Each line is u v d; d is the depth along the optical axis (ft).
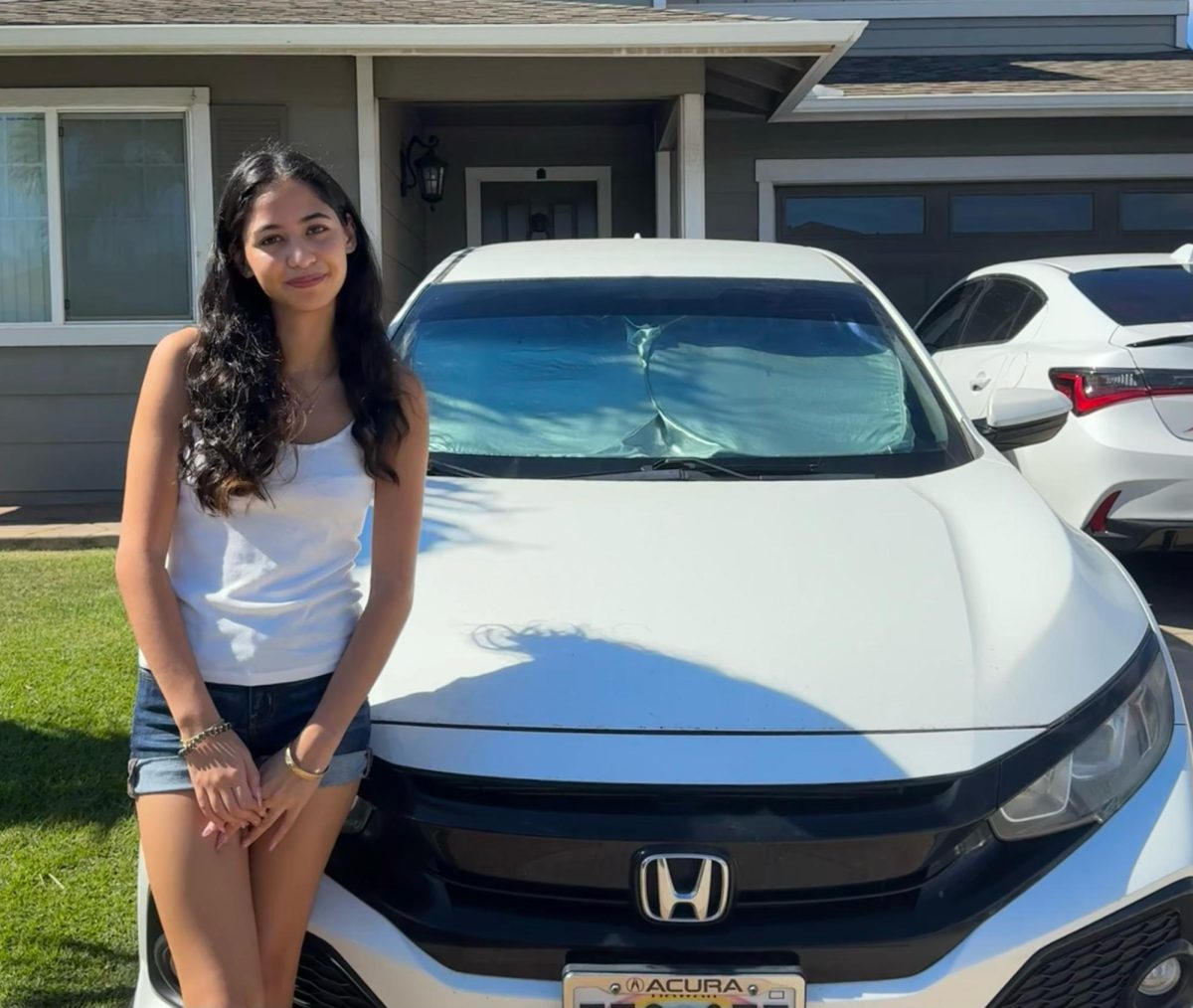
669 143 30.86
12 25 25.23
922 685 7.16
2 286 27.58
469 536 8.82
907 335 12.16
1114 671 7.50
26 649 16.94
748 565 8.35
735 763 6.72
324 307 6.89
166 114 27.14
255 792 6.43
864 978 6.49
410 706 7.12
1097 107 32.22
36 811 12.10
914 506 9.40
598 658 7.34
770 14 38.34
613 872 6.63
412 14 27.09
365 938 6.64
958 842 6.73
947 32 38.91
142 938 7.07
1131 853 6.82
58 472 27.61
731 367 11.50
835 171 33.86
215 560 6.79
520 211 35.70
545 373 11.38
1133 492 16.62
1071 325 18.48
